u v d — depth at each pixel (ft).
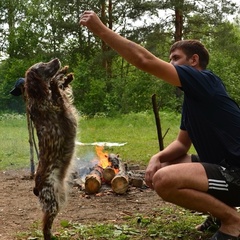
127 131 53.06
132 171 23.82
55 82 13.50
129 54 11.57
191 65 12.85
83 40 99.45
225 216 12.30
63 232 14.23
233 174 12.14
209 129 12.23
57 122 13.56
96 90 78.89
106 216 16.57
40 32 108.06
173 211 16.55
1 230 15.20
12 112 89.92
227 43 80.28
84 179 21.13
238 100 81.46
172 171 12.17
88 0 86.33
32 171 24.09
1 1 119.34
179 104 78.43
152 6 76.18
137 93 79.71
